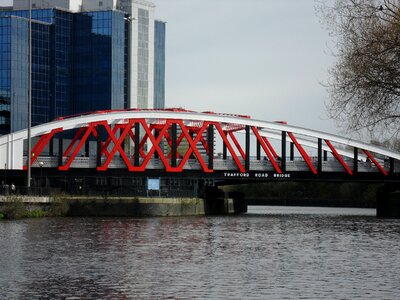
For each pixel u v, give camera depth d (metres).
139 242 65.50
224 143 136.50
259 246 63.84
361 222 111.31
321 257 55.09
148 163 134.38
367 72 42.09
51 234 71.12
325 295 38.62
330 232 84.44
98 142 130.38
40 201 102.81
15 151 126.94
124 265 48.91
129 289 39.81
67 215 108.50
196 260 52.12
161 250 58.78
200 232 80.56
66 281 42.19
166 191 136.12
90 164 131.88
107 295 38.09
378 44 42.12
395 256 56.12
